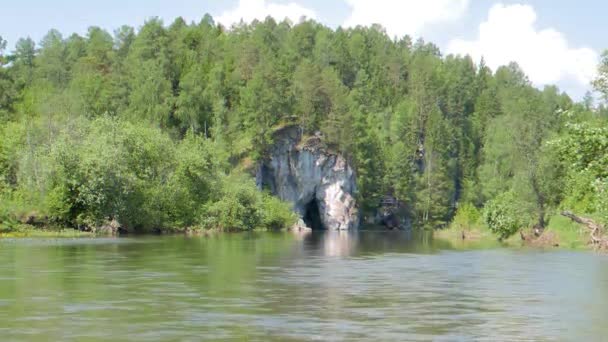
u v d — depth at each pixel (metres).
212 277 33.66
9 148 96.31
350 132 159.12
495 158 147.75
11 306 23.64
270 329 19.94
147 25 180.25
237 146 145.50
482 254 56.44
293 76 168.25
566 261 47.94
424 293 28.66
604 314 23.27
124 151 89.88
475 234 105.88
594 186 31.38
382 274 36.91
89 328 19.77
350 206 159.75
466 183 181.88
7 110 142.00
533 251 61.53
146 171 94.19
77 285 29.66
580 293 29.03
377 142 171.62
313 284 31.34
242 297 26.52
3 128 107.50
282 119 157.75
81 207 86.25
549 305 25.38
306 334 19.27
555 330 20.34
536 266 43.31
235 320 21.34
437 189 175.88
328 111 162.25
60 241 66.31
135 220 91.00
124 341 18.03
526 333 19.84
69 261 42.00
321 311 23.34
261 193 132.50
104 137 90.00
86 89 151.25
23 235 76.31
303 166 155.12
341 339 18.69
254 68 170.25
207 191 107.44
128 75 163.25
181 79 162.25
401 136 187.25
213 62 178.12
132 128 96.75
